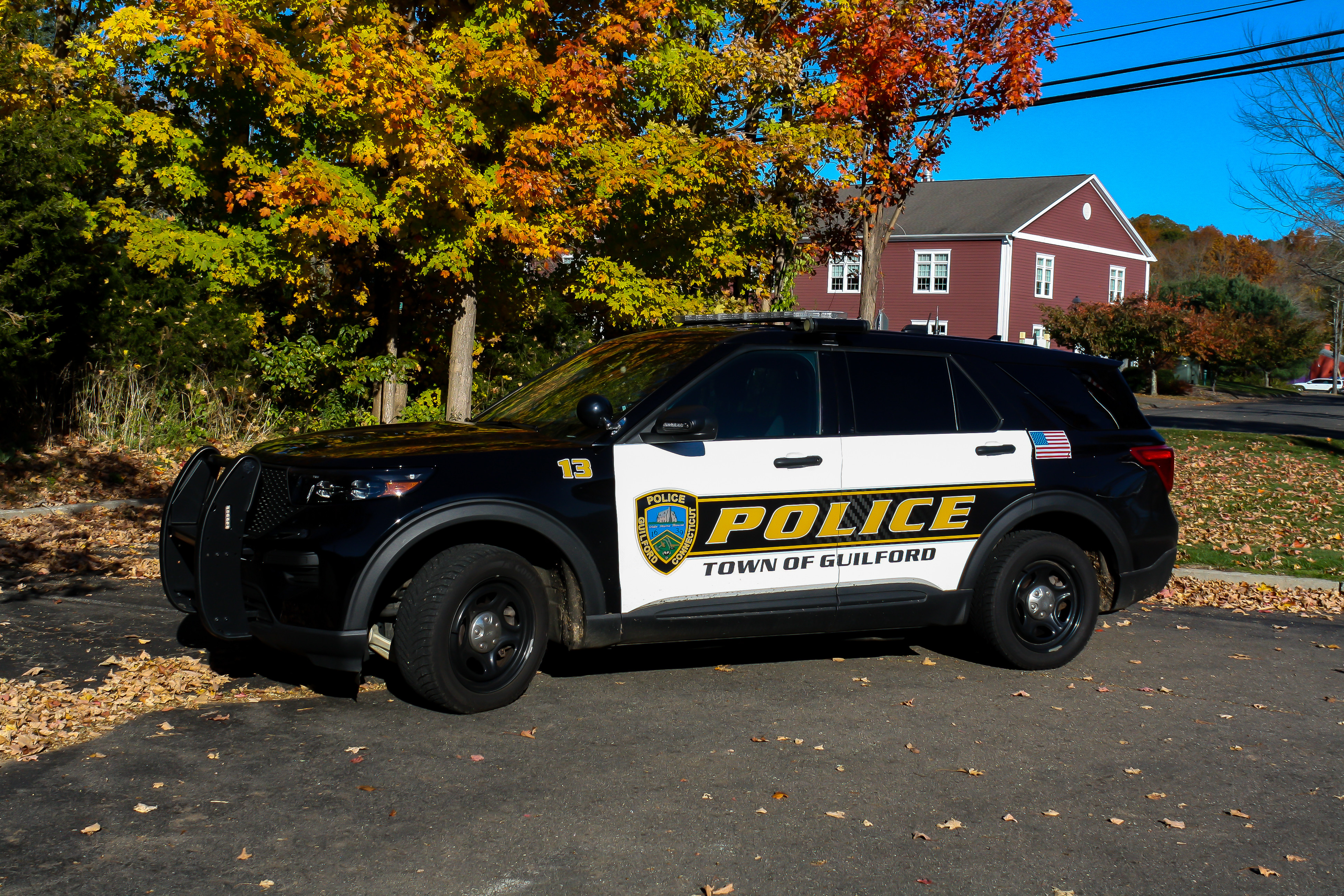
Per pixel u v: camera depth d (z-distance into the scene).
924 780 4.52
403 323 17.41
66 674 5.53
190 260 14.50
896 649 6.68
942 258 43.88
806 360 5.79
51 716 4.84
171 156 15.41
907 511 5.82
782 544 5.57
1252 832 4.10
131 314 13.91
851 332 5.95
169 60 14.70
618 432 5.34
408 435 5.50
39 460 12.15
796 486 5.57
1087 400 6.46
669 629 5.38
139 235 14.25
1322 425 26.70
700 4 16.23
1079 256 46.75
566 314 18.39
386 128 12.91
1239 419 28.28
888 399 5.91
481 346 17.81
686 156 14.45
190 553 5.24
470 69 13.38
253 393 15.36
